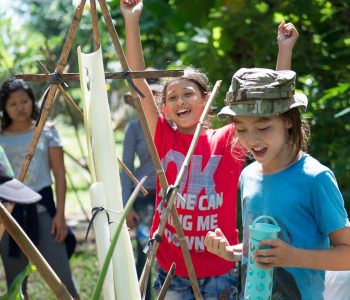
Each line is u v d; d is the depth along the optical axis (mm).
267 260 2420
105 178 2465
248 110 2504
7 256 4719
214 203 3355
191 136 3430
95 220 2359
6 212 2084
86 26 8375
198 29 6395
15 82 4883
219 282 3365
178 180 2682
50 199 4910
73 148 13312
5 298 2506
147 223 5211
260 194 2641
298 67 5629
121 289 2346
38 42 8453
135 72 2727
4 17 8562
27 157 2830
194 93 3398
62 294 2133
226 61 5879
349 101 5363
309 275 2615
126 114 8195
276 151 2559
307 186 2553
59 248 4891
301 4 5652
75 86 9312
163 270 3416
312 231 2574
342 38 5727
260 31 5613
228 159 3375
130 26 3158
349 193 5035
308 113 5273
